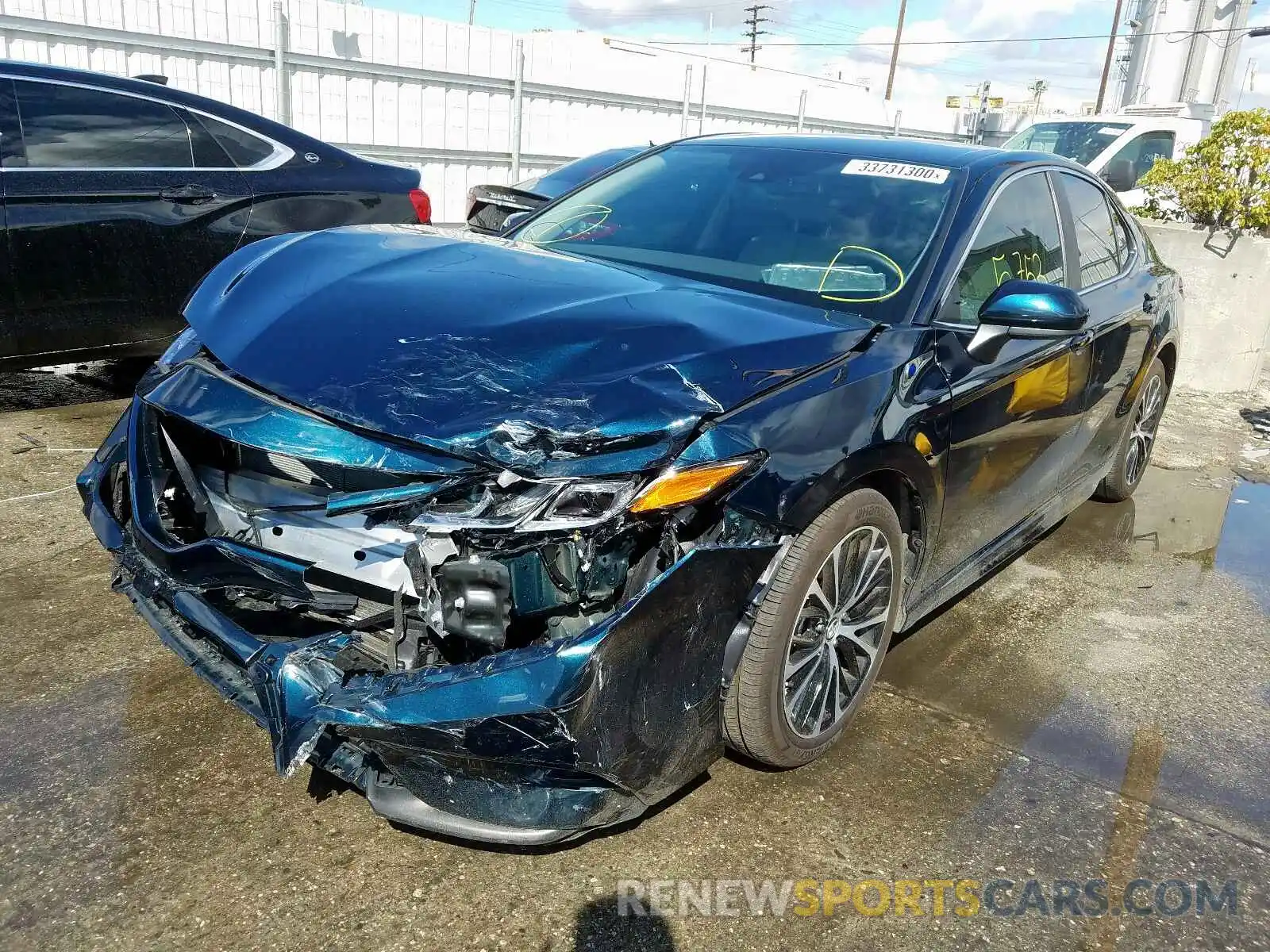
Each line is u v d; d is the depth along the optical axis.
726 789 2.59
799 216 3.27
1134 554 4.50
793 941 2.12
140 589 2.42
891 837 2.47
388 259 2.80
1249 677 3.45
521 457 2.01
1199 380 7.79
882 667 3.31
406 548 2.07
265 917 2.08
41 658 2.94
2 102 4.50
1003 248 3.34
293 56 9.97
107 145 4.78
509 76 11.95
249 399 2.24
